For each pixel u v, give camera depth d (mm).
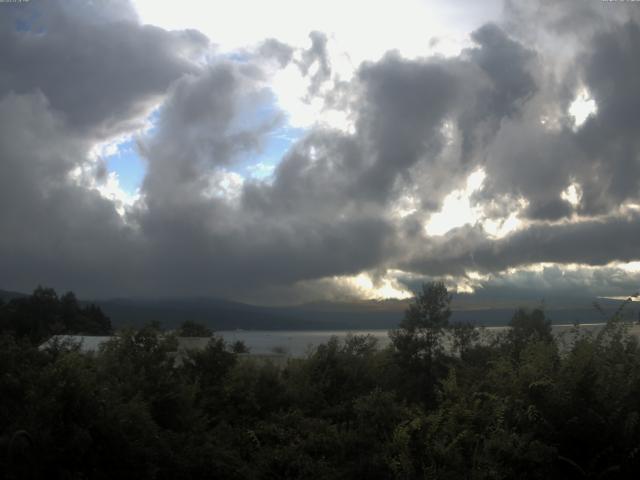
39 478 5887
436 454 6480
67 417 6371
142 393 8336
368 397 8094
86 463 6316
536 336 9109
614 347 7652
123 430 6801
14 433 5859
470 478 6070
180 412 8820
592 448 6344
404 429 6809
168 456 7293
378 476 6934
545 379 6859
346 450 7508
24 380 6898
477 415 6926
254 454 8328
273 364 11859
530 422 6574
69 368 6742
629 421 6270
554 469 6258
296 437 8375
